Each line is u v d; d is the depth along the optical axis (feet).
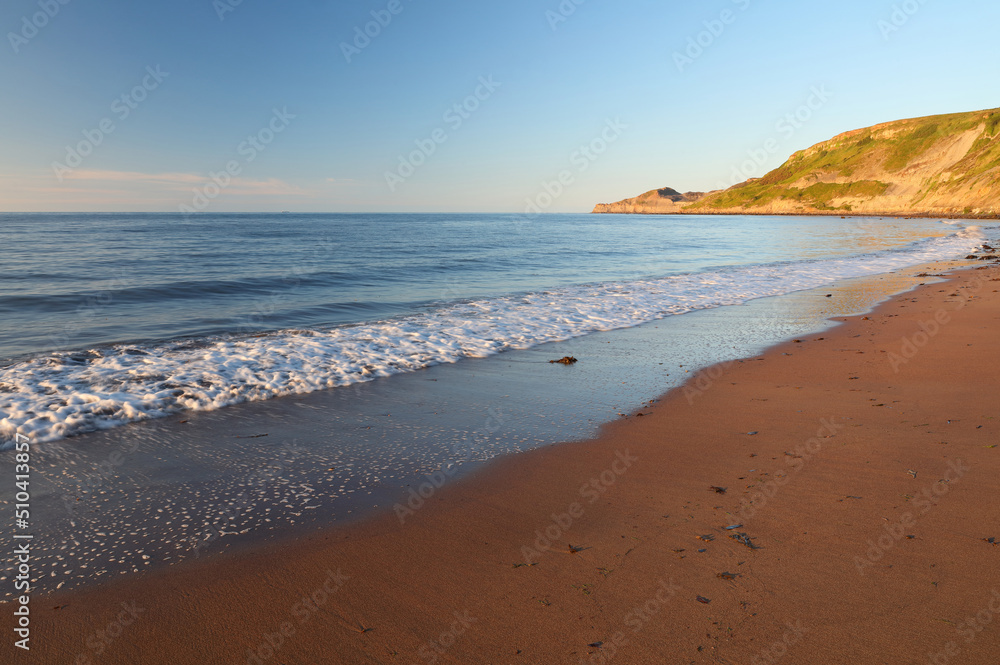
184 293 47.52
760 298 48.83
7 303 40.65
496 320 38.27
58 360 25.59
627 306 44.65
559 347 31.27
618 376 25.41
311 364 26.40
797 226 225.97
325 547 11.71
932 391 21.35
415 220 370.32
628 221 368.27
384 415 20.18
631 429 18.69
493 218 460.96
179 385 22.72
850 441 16.78
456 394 22.72
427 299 47.21
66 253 78.89
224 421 19.40
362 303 44.39
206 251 86.89
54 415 19.19
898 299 46.55
